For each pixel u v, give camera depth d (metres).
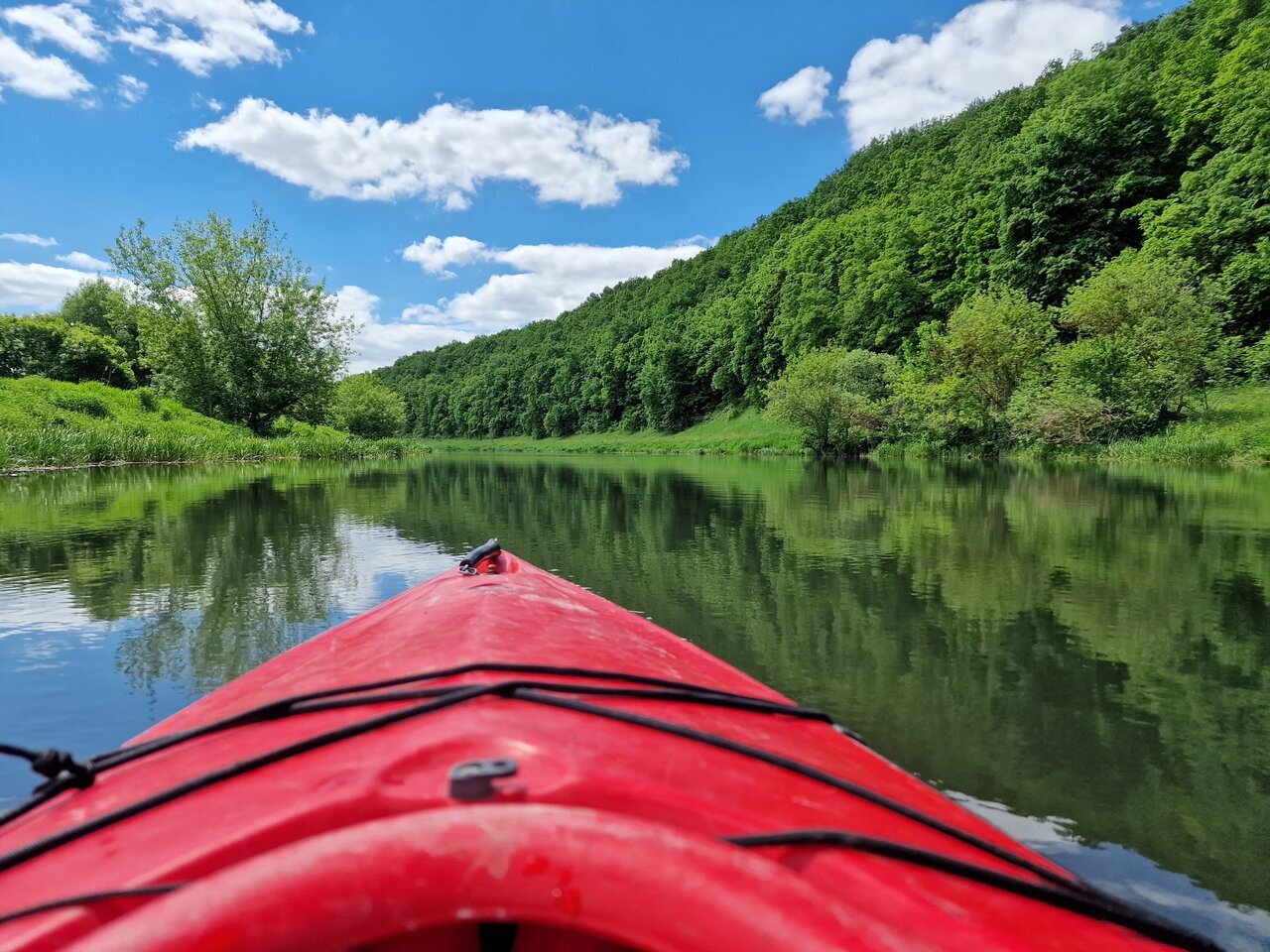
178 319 27.53
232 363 28.59
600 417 73.62
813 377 30.14
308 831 0.87
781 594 4.84
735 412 54.97
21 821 1.23
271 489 12.48
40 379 22.58
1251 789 2.31
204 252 27.17
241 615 4.23
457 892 0.67
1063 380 22.52
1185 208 27.20
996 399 25.19
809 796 1.18
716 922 0.67
